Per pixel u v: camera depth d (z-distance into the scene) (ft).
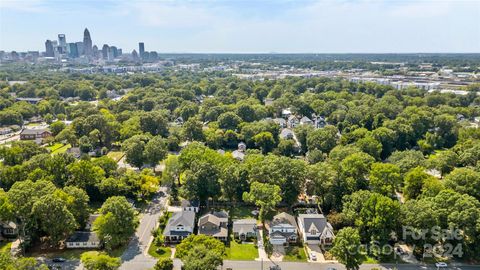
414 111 617.21
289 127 654.94
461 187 305.32
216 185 342.23
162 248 282.56
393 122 549.13
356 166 339.98
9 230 296.51
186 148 429.79
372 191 324.60
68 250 278.05
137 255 271.69
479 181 303.68
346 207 302.25
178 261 262.88
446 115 579.07
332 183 331.16
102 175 367.66
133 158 433.89
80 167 354.33
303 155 515.91
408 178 333.42
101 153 518.37
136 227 297.12
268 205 302.25
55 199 268.82
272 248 286.05
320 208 344.90
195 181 341.82
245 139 550.77
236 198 359.25
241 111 654.53
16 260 222.69
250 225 301.84
